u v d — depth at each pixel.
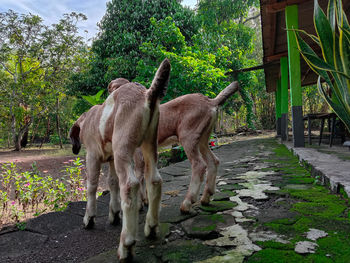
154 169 2.05
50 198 4.69
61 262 1.77
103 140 2.14
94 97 4.94
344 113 2.53
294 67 6.40
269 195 3.08
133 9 12.16
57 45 19.55
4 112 22.48
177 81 8.26
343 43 2.44
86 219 2.32
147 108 1.88
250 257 1.66
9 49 19.41
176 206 2.85
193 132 2.63
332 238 1.86
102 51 12.79
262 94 24.06
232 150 8.62
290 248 1.74
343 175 3.12
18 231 2.29
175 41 9.43
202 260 1.66
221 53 11.00
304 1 6.16
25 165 11.06
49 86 21.14
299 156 5.22
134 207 1.75
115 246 1.99
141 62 8.94
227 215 2.47
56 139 27.45
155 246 1.92
